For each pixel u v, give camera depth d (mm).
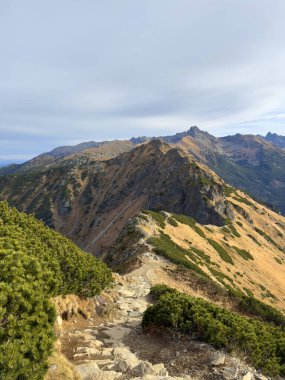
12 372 7395
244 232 87250
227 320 14500
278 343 14281
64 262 15445
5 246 11250
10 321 7844
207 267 45688
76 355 11758
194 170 107938
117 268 35062
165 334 14523
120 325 16484
